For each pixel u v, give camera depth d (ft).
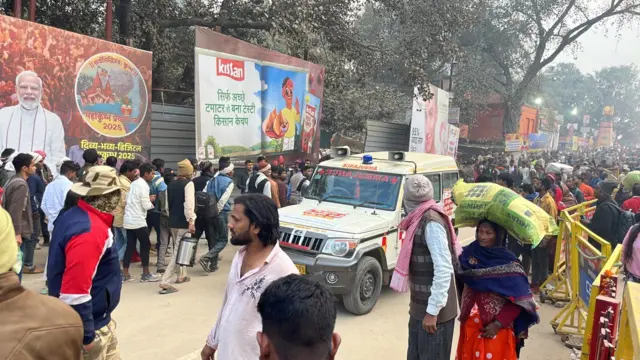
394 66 56.29
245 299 8.11
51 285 8.88
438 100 64.69
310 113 46.06
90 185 9.12
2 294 5.00
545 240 22.94
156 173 25.61
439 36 55.16
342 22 50.98
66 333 5.21
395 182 21.99
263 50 38.50
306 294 4.47
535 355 16.43
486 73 107.14
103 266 9.33
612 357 7.49
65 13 39.63
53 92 26.71
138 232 22.26
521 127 144.97
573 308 17.90
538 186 26.68
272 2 40.27
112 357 9.92
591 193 40.91
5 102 24.66
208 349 9.25
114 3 39.55
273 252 8.44
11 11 36.11
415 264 11.05
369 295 19.79
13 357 4.72
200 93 32.81
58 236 8.80
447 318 10.82
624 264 17.70
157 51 44.04
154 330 16.81
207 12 43.88
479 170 67.77
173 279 23.04
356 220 20.26
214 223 24.16
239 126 36.65
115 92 30.04
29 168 20.93
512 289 10.47
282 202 31.60
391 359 15.47
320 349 4.36
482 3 75.87
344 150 25.41
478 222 11.49
